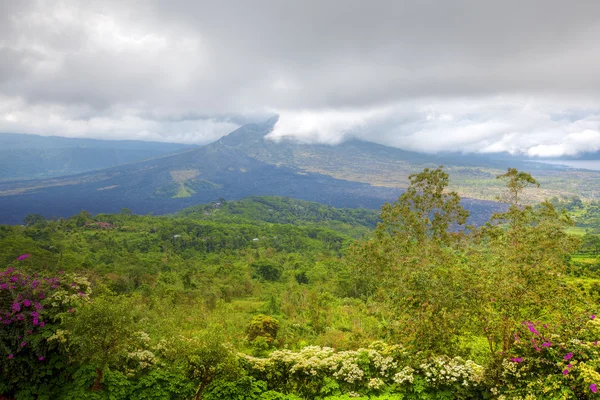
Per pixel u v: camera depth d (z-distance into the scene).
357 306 36.75
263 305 40.44
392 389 12.95
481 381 12.41
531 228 17.66
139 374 12.83
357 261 32.06
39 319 11.61
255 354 22.02
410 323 13.62
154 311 30.08
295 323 31.02
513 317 12.88
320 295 37.75
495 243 18.56
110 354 11.30
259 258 90.38
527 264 14.57
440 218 26.44
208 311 35.88
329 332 27.36
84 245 90.81
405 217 27.59
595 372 9.56
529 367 11.30
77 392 11.05
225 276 64.69
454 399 12.38
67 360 11.91
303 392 13.60
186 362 12.69
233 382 12.80
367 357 14.03
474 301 13.33
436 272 14.39
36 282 12.19
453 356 13.98
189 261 83.31
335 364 13.77
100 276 49.19
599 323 11.72
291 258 91.88
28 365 11.41
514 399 10.94
